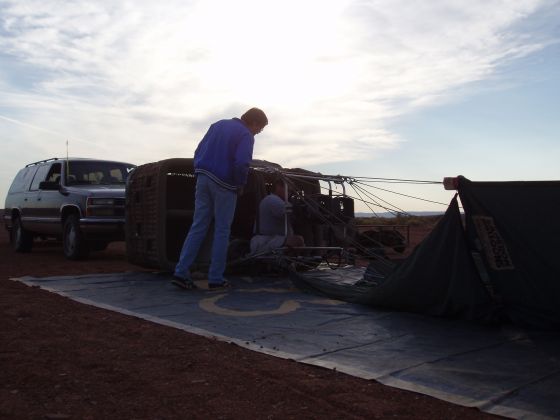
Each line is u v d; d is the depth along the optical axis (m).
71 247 10.68
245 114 6.86
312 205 7.71
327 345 4.19
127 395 3.20
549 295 4.65
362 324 4.87
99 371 3.59
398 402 3.09
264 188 8.27
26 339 4.31
